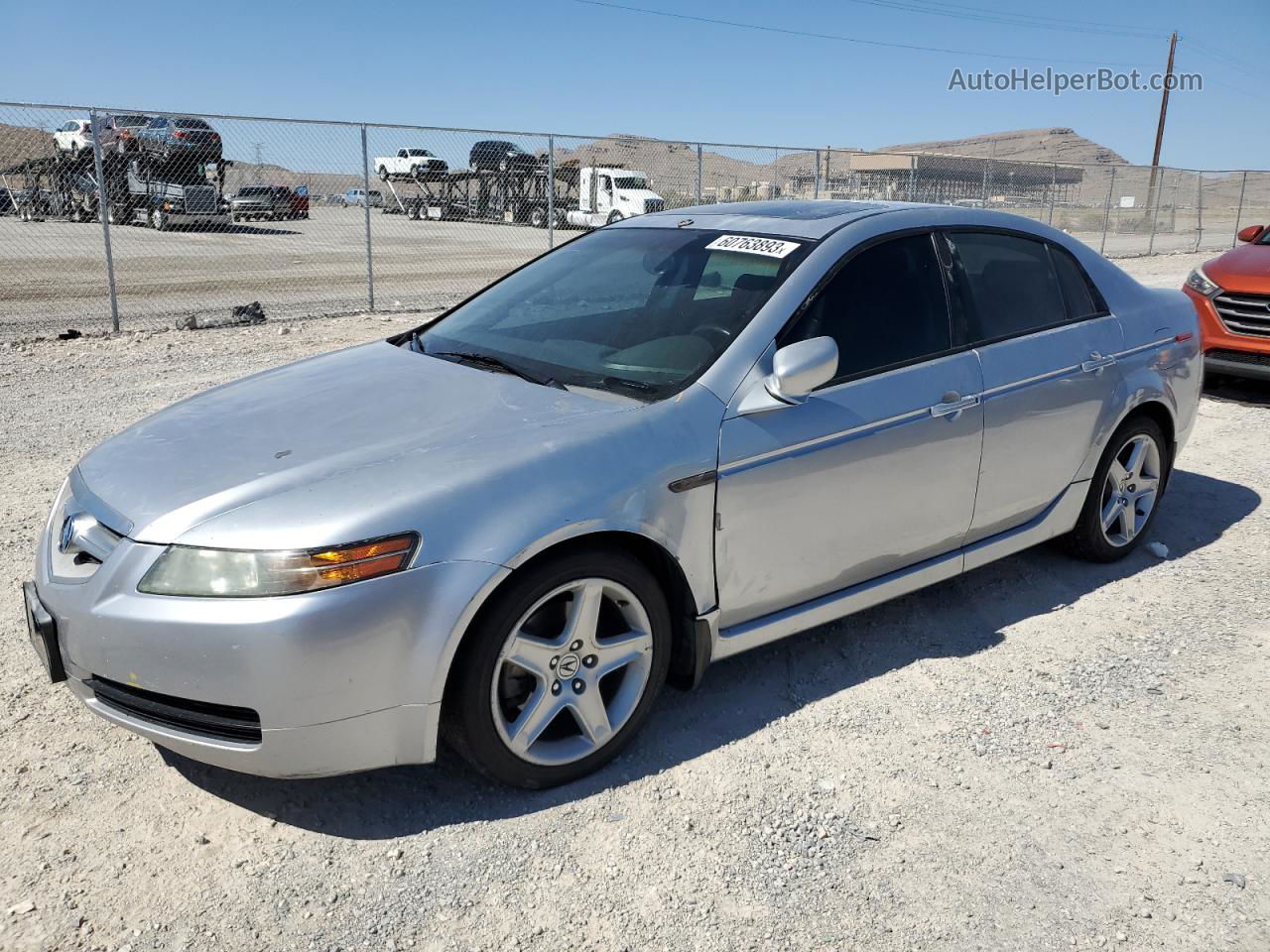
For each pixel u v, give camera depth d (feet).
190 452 9.40
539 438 9.12
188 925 7.63
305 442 9.30
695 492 9.60
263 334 35.17
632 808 9.15
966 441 11.93
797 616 10.94
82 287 46.83
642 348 10.80
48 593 8.82
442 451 8.89
